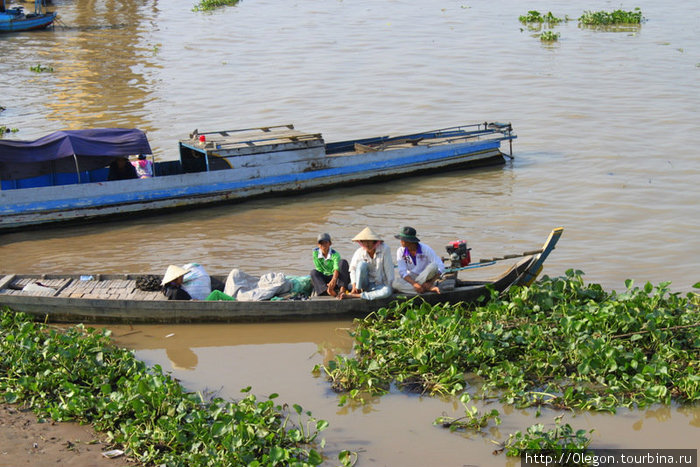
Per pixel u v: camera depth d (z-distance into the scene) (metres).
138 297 20.39
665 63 50.53
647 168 32.16
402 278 20.06
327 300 19.81
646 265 23.42
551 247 19.75
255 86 48.22
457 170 33.81
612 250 24.55
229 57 56.78
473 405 15.79
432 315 18.89
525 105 42.53
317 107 43.22
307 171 31.47
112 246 26.62
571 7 74.19
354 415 15.62
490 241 25.72
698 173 31.27
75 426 14.94
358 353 18.08
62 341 17.47
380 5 77.19
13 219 27.70
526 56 53.81
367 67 52.16
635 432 14.86
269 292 20.38
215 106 43.91
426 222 27.81
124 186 28.86
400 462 14.01
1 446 14.08
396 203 30.14
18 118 41.91
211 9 78.38
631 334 17.56
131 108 43.81
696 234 25.47
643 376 15.97
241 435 13.66
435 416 15.58
